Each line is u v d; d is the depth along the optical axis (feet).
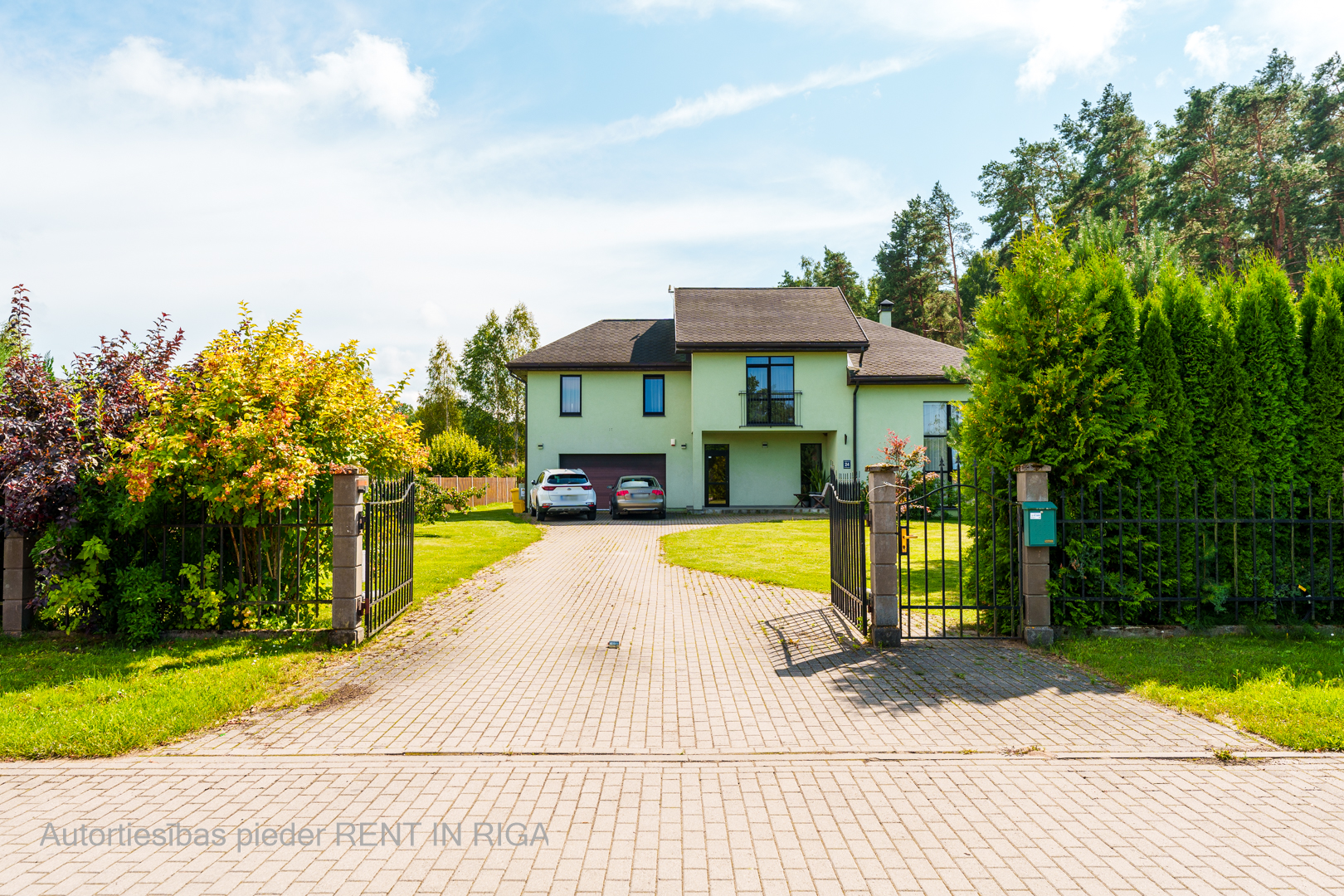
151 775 14.30
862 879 10.50
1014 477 26.16
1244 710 17.04
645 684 20.44
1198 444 25.95
